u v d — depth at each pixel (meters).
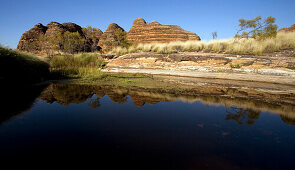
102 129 2.48
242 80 8.23
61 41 32.56
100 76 8.96
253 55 10.10
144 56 13.00
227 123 2.88
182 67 11.11
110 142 2.08
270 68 8.56
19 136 2.18
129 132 2.39
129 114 3.21
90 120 2.84
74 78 8.52
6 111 3.22
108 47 30.55
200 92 5.55
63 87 6.21
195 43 14.56
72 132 2.34
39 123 2.65
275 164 1.73
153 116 3.14
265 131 2.58
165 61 12.10
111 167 1.57
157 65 12.26
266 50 10.49
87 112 3.28
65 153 1.80
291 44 10.50
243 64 9.30
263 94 5.33
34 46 39.41
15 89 5.48
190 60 11.12
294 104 4.22
